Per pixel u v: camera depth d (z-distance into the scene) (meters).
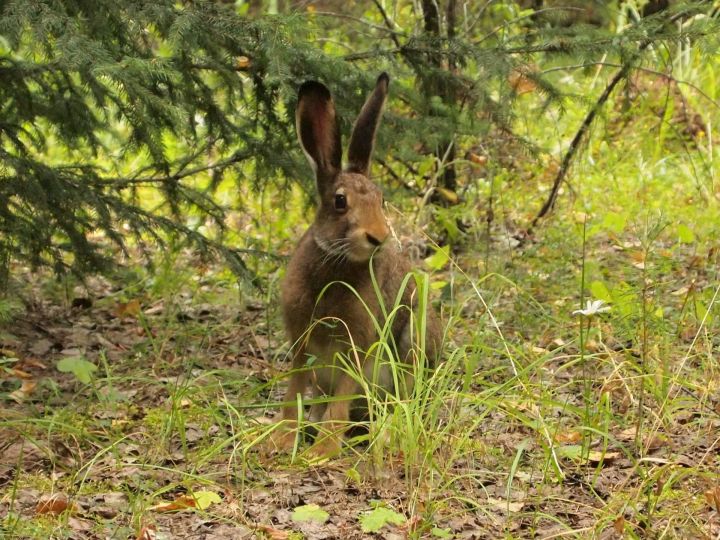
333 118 6.28
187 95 7.28
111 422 6.18
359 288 6.18
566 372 6.95
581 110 12.07
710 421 5.74
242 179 8.66
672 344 6.76
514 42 8.23
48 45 6.20
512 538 4.58
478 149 10.45
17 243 7.89
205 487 5.21
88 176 8.22
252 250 8.35
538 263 8.96
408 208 9.88
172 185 8.45
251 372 7.14
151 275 9.03
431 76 8.23
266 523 4.83
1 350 7.56
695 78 12.77
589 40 7.89
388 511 4.79
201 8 6.77
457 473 5.34
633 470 5.09
